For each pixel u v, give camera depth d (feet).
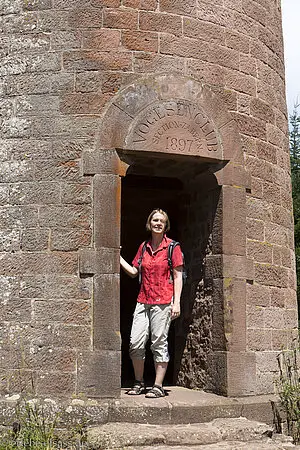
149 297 24.00
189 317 27.48
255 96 27.12
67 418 21.77
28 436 20.99
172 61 25.04
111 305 22.98
